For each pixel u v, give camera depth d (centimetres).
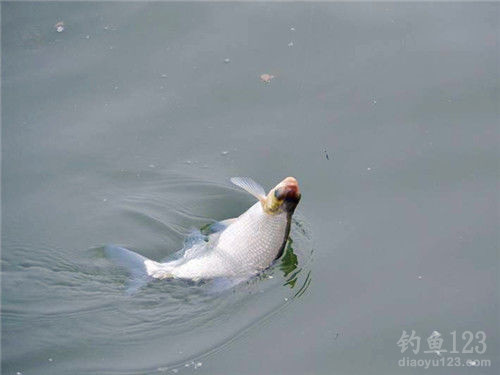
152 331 695
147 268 732
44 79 927
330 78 928
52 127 876
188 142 862
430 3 1034
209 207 802
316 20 1010
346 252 753
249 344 677
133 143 862
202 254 729
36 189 816
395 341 671
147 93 915
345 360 656
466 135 859
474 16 1012
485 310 697
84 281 732
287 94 911
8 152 848
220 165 836
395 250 753
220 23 1009
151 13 1022
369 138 860
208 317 705
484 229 767
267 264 729
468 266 736
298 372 646
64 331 691
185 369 654
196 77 932
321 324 691
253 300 718
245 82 925
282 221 706
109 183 825
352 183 816
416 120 877
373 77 927
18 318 699
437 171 824
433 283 722
